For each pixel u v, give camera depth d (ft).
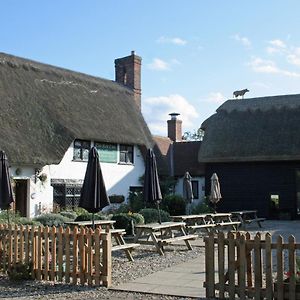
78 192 80.18
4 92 75.05
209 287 25.90
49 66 91.35
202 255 42.27
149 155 50.19
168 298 26.12
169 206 84.58
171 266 36.42
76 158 80.43
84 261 29.89
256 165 90.48
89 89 94.22
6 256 33.14
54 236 30.89
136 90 109.29
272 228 68.08
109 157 87.56
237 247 25.17
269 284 24.12
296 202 87.61
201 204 88.07
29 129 72.49
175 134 121.90
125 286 29.14
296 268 25.13
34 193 71.36
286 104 93.50
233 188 91.71
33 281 30.96
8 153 65.26
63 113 81.15
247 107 96.58
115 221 51.42
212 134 94.73
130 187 92.07
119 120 92.53
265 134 89.97
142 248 46.78
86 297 26.63
